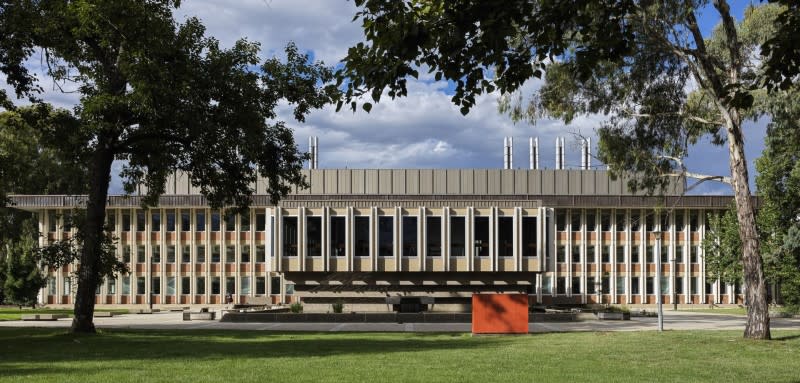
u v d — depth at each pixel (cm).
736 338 2491
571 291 7425
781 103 2792
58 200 7138
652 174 3055
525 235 5369
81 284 2950
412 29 954
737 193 2575
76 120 2802
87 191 3384
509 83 1091
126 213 7388
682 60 2828
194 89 2794
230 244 7369
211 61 2866
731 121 2575
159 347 2225
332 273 5356
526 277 5403
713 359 1936
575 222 7519
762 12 2747
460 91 1094
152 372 1534
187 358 1859
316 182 7494
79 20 2586
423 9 1036
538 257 5331
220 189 3195
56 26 2634
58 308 6875
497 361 1780
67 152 3028
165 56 2722
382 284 5353
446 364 1705
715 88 2553
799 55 995
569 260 7444
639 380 1464
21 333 2953
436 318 4081
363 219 5375
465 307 5372
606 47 1030
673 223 7462
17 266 6675
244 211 3316
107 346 2266
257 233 7356
